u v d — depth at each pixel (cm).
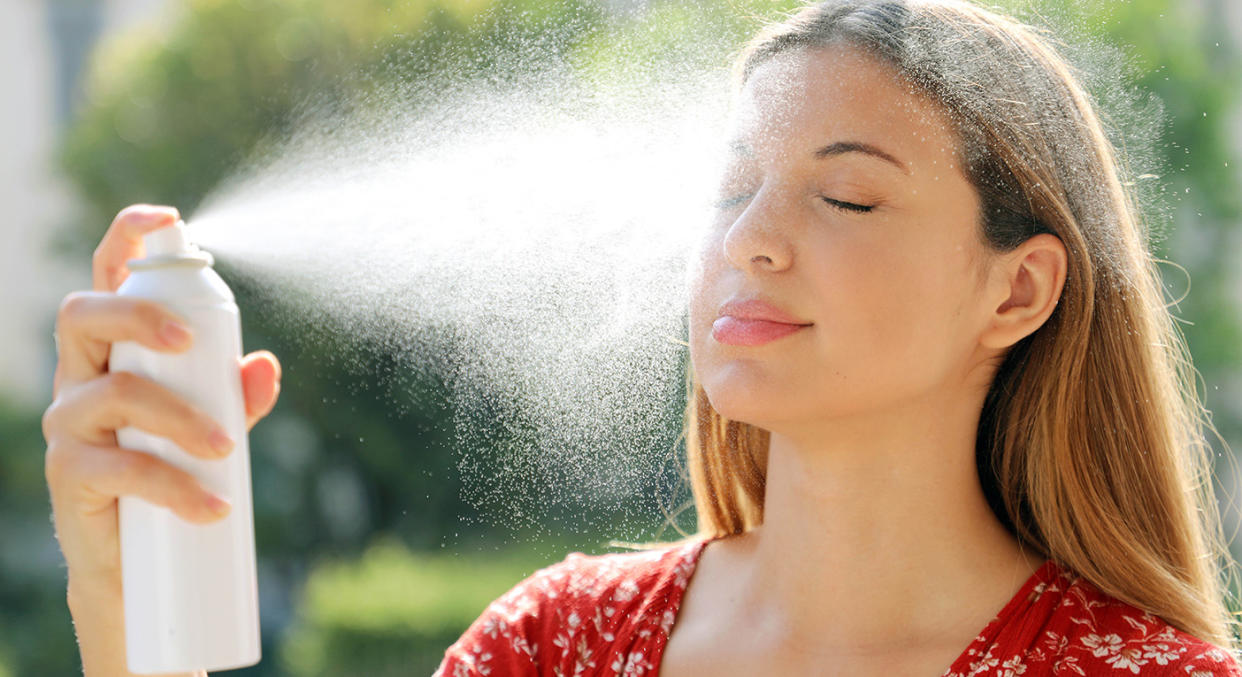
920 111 153
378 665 753
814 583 161
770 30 165
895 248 150
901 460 158
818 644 159
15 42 1409
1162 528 169
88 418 135
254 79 870
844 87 153
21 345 1296
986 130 156
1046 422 166
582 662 175
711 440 188
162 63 922
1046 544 167
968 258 155
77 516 141
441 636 754
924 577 158
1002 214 157
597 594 180
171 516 134
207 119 898
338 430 865
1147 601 162
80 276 1279
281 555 945
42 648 943
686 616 173
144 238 140
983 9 164
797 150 153
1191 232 798
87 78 1141
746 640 164
